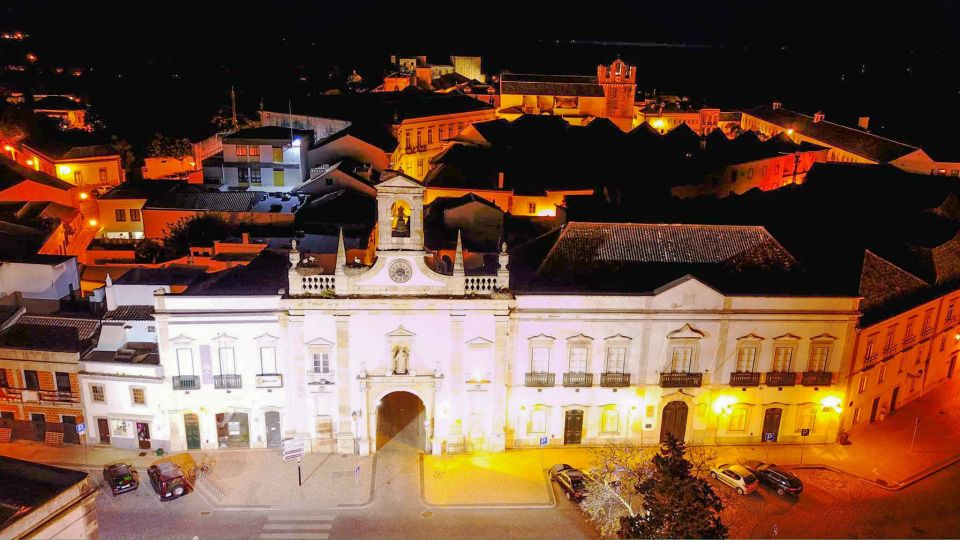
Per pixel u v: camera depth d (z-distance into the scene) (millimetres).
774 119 139375
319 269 49406
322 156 93688
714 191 99312
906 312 53750
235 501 44406
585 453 49969
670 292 47781
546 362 49031
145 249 76250
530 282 51188
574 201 73500
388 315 46969
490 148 102875
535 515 43688
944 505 45469
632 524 38375
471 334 47656
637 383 49438
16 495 30188
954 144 107250
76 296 58562
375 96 135875
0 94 116438
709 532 37031
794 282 52344
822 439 51906
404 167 113688
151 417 49062
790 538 41750
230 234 73188
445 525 42594
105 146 100438
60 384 49375
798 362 49969
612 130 116500
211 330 47469
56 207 81312
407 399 56719
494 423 49438
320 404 48844
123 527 41781
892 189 81000
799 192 85312
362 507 44125
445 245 70500
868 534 42406
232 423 49688
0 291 56438
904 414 56719
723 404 50406
